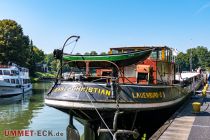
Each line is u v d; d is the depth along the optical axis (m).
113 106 11.98
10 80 46.91
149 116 14.07
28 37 95.94
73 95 12.20
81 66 14.23
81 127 21.27
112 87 12.05
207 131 12.75
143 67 14.80
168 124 14.00
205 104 21.03
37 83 87.44
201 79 43.59
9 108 32.88
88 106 11.94
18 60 78.12
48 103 12.84
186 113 17.00
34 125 22.81
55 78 13.35
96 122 13.10
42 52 146.12
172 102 15.70
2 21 78.69
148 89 13.12
